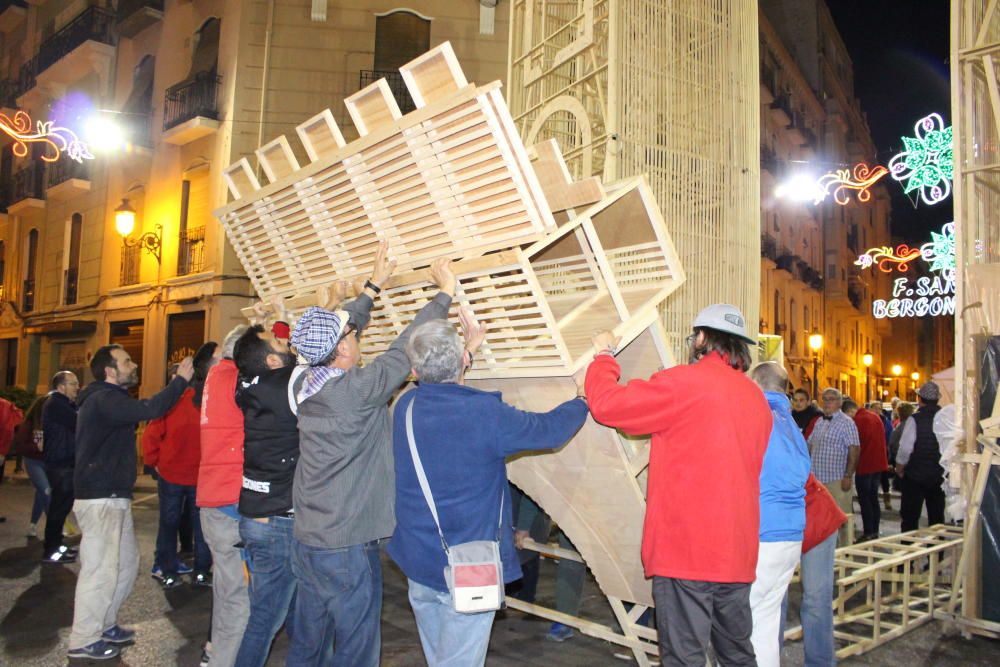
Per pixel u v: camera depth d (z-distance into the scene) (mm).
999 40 6492
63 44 19109
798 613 5805
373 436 3127
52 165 19797
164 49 16484
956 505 5762
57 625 5180
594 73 6559
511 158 3154
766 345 11781
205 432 4051
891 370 44625
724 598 2902
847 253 32156
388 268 3811
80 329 18016
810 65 28438
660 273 4148
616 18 6363
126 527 4738
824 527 3924
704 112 6969
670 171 6609
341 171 3811
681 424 2965
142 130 16422
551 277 4879
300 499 3107
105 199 17859
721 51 7152
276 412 3516
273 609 3547
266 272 4824
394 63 14141
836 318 31719
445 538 2830
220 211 4727
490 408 2889
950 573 6637
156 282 15875
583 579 5020
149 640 4898
